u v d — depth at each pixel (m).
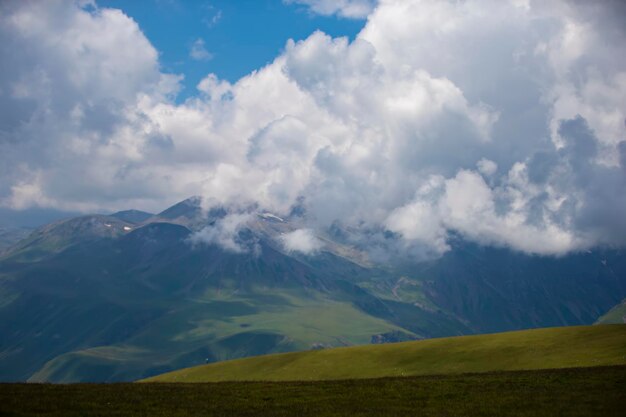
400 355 106.50
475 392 65.75
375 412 58.19
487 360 95.06
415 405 61.22
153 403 61.91
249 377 107.12
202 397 65.81
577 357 87.56
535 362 89.00
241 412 58.56
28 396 62.44
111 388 71.25
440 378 76.62
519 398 61.69
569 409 56.38
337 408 60.38
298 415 57.22
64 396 63.34
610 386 64.25
